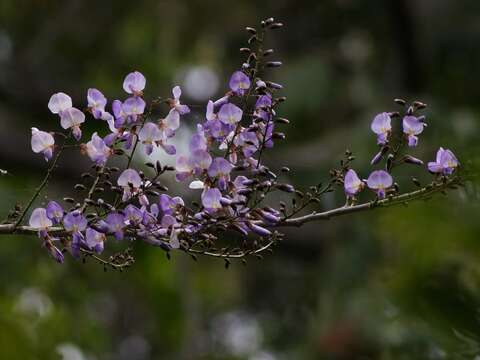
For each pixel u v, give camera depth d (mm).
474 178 3611
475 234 6402
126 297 12148
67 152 9477
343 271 9117
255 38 3363
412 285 6496
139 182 3363
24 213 3430
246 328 14055
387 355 7316
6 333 8805
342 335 8461
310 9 13617
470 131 9711
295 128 12383
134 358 12852
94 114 3418
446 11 12805
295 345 12383
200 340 12305
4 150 9422
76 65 12641
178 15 13695
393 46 12797
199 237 3359
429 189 3459
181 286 11414
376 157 3469
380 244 8609
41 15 12641
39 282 10344
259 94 3330
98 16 12844
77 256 3342
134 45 13320
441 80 12609
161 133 3375
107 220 3307
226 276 14312
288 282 13906
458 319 6270
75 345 10453
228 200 3264
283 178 8828
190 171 3352
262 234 3322
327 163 10727
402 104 3441
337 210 3418
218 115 3359
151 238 3348
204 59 14102
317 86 12352
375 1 12891
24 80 10984
